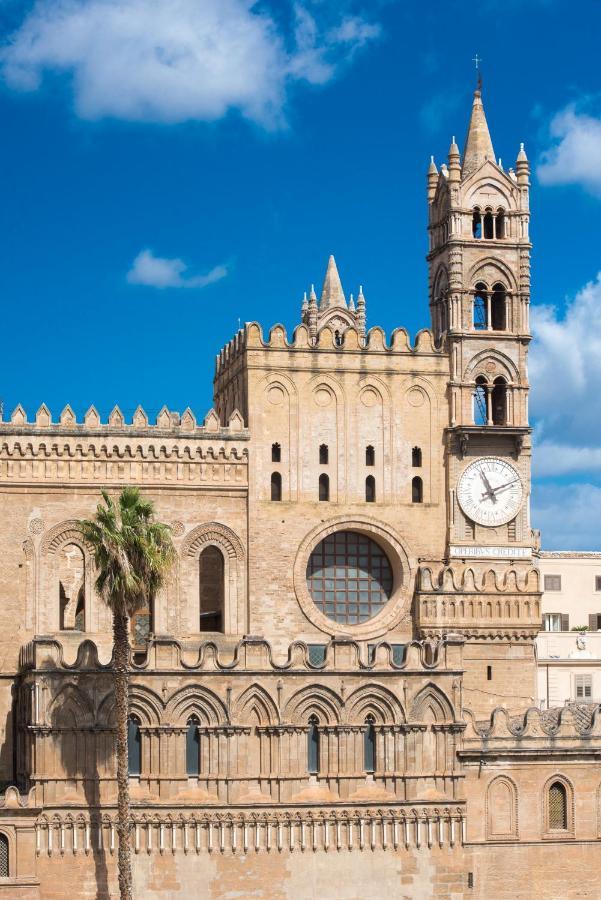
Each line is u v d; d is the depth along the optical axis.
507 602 114.75
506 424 117.06
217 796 102.50
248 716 103.56
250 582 112.31
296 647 104.69
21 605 109.75
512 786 106.38
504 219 118.88
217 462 112.94
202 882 101.75
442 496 115.88
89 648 102.00
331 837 103.50
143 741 102.31
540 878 106.06
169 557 98.00
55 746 100.94
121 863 96.38
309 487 114.06
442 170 120.31
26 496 110.69
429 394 116.56
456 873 104.88
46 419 111.44
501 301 119.12
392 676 105.38
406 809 104.50
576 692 149.38
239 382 116.94
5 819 99.62
